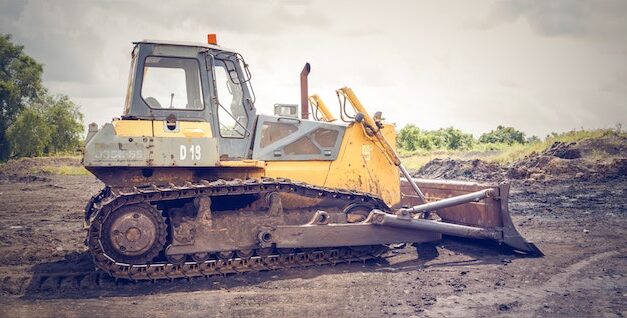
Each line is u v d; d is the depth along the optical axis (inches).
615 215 456.4
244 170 281.7
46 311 212.1
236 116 285.6
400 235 291.3
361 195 290.0
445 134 1716.3
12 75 2017.7
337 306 217.5
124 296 232.7
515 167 789.2
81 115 2101.4
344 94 304.5
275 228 268.4
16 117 1967.3
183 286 247.1
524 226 409.1
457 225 298.0
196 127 268.1
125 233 246.5
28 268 281.6
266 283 250.8
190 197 259.8
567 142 844.0
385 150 308.0
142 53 269.9
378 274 267.0
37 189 860.0
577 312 208.5
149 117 267.7
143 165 252.5
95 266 264.8
